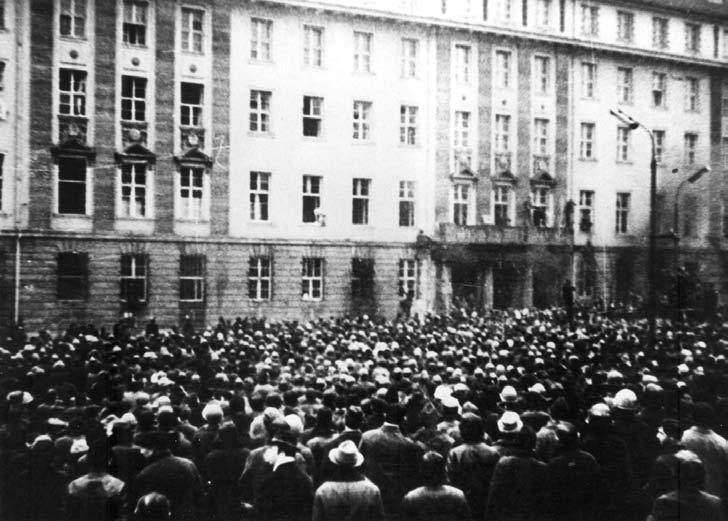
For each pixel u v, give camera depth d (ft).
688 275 159.02
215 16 136.98
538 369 54.95
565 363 60.44
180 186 134.31
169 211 132.57
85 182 126.82
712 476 31.22
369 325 110.52
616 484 28.68
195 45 136.56
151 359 63.98
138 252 129.59
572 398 41.50
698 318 146.61
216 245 135.85
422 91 156.87
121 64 129.18
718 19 188.14
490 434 37.17
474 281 159.12
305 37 146.41
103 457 27.63
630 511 28.48
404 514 25.11
